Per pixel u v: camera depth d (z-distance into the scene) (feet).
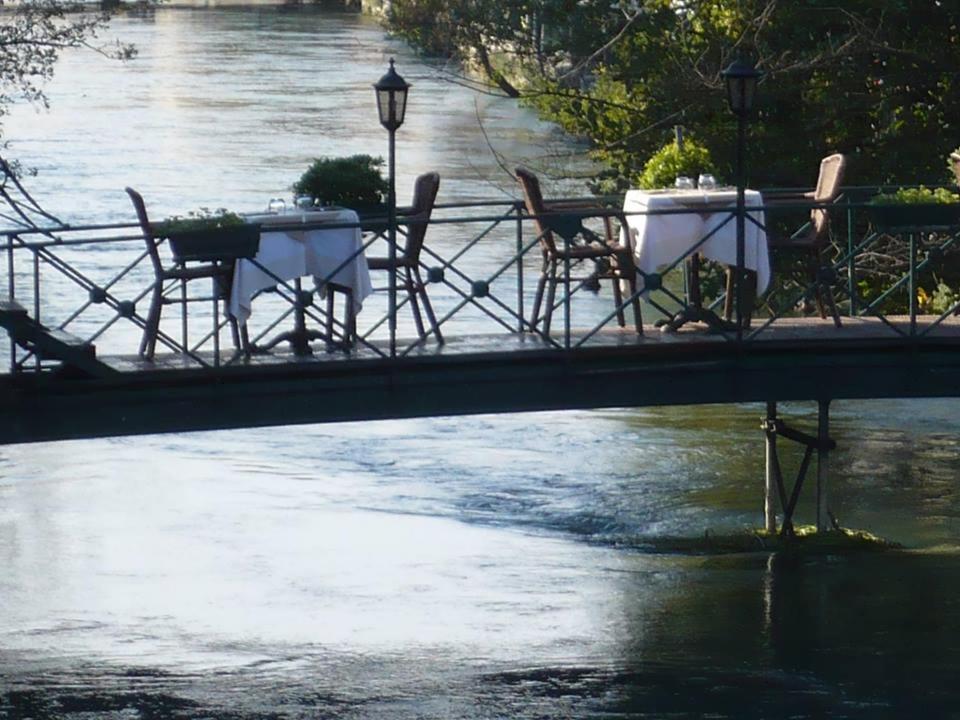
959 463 77.30
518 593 59.93
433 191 56.80
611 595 58.59
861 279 94.79
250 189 155.22
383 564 63.31
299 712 47.47
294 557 64.95
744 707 47.39
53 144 184.85
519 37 111.65
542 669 50.96
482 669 51.24
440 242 131.75
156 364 52.42
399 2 114.01
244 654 52.85
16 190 147.54
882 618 55.67
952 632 54.13
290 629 55.67
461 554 65.26
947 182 94.73
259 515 71.20
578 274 120.67
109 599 59.21
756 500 72.28
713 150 100.58
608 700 47.80
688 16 105.70
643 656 51.93
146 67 273.33
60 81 250.57
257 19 380.58
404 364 52.85
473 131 194.80
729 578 61.00
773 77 98.89
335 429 86.17
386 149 181.88
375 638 53.78
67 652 53.26
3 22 100.22
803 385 55.26
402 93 53.11
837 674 50.01
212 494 74.49
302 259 53.78
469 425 86.58
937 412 86.99
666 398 54.65
